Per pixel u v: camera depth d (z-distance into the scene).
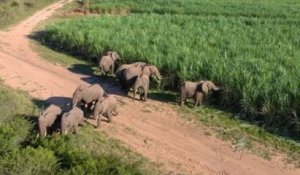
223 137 17.91
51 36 31.58
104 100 18.27
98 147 16.38
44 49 30.06
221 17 37.41
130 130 18.22
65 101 20.70
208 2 50.59
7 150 13.70
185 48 25.06
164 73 22.81
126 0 50.16
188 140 17.69
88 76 24.58
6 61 27.03
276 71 21.22
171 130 18.42
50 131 16.48
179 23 34.72
